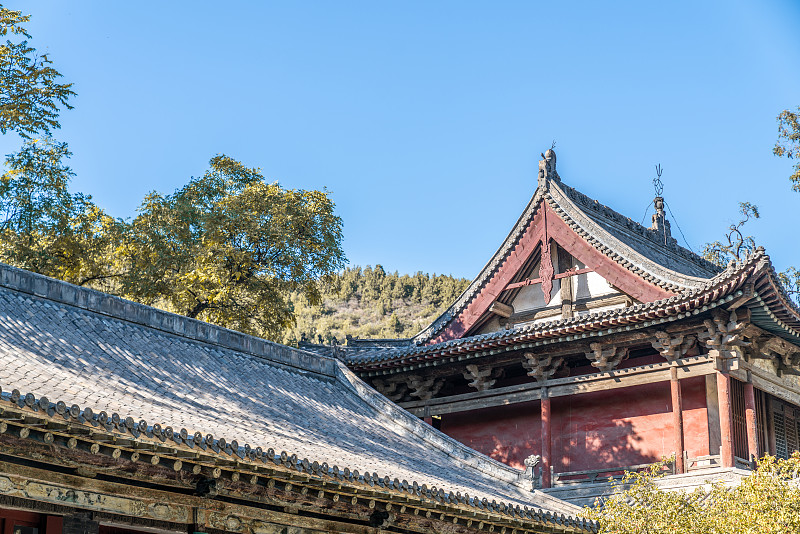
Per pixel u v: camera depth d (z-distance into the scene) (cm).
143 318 2478
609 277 3538
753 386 3350
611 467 3409
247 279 4381
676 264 4203
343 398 2933
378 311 14938
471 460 2700
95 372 1994
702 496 2459
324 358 3017
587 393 3553
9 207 4153
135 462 1675
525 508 2225
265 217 4453
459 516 2109
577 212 3644
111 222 4384
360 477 1867
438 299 15412
